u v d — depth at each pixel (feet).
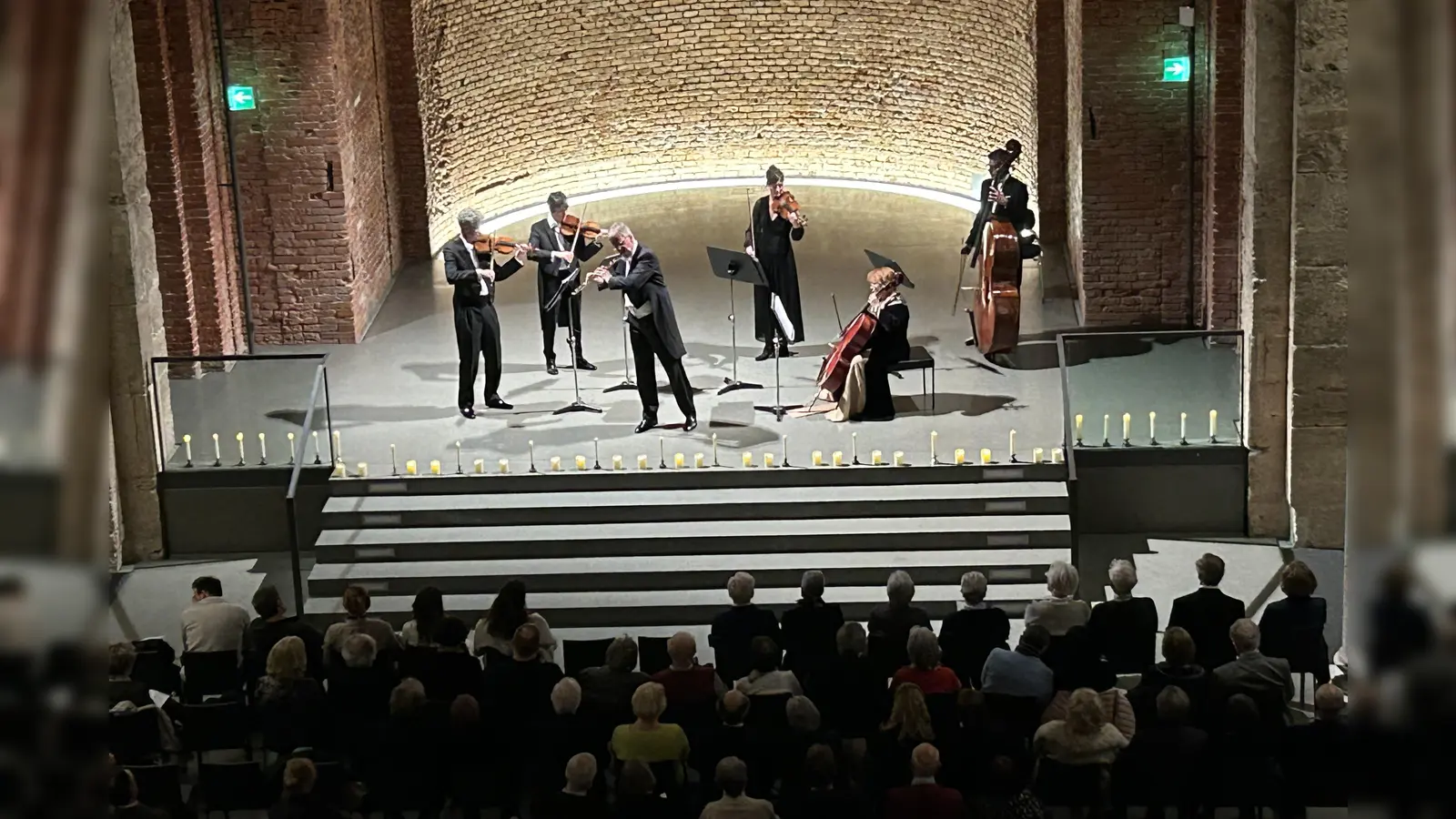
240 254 61.62
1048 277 67.31
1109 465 52.34
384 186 68.69
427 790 37.04
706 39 78.33
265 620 41.57
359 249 64.59
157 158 57.31
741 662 41.45
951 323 63.21
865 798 35.68
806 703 35.91
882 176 79.25
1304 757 34.81
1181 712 34.78
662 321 53.52
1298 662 40.75
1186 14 58.54
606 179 80.07
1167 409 53.52
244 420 55.67
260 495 52.95
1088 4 59.72
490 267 56.54
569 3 76.38
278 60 60.80
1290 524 52.08
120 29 50.52
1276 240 50.78
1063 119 67.77
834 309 64.75
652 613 49.06
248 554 53.31
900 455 51.67
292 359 57.52
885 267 54.90
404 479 52.16
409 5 68.44
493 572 50.16
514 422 56.08
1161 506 52.70
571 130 78.64
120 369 51.65
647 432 54.85
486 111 75.41
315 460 53.31
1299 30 49.01
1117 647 41.11
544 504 51.39
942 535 50.26
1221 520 52.85
